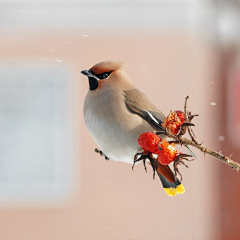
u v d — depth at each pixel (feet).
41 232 39.50
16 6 37.99
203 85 38.99
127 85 14.56
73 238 39.29
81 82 38.50
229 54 38.86
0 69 38.45
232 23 38.52
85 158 39.14
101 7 37.88
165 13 38.27
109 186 39.11
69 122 39.04
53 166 39.42
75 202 39.40
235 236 39.65
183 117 10.41
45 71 38.52
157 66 38.75
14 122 39.37
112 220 39.17
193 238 39.83
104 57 38.37
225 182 39.83
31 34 38.34
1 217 39.52
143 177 39.19
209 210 40.14
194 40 38.91
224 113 39.14
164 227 39.40
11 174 39.55
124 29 38.47
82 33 38.32
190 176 40.04
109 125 14.05
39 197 39.50
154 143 10.31
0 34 38.22
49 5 37.99
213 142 39.14
